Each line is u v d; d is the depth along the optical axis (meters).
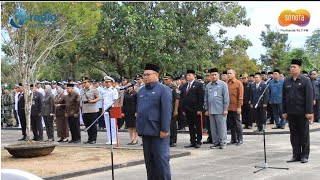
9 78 32.91
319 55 34.81
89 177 9.80
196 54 27.16
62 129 16.52
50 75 32.28
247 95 18.42
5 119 24.88
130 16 24.00
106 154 12.54
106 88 17.06
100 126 20.64
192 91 13.72
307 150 10.55
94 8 15.64
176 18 26.50
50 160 11.75
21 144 12.56
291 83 10.52
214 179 8.97
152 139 8.00
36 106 17.28
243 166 10.31
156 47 24.77
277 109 18.11
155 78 8.05
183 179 9.06
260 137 16.12
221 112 13.40
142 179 9.33
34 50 13.90
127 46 25.27
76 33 15.83
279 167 9.97
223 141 13.49
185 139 16.27
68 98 16.06
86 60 26.84
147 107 7.95
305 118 10.41
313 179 8.61
